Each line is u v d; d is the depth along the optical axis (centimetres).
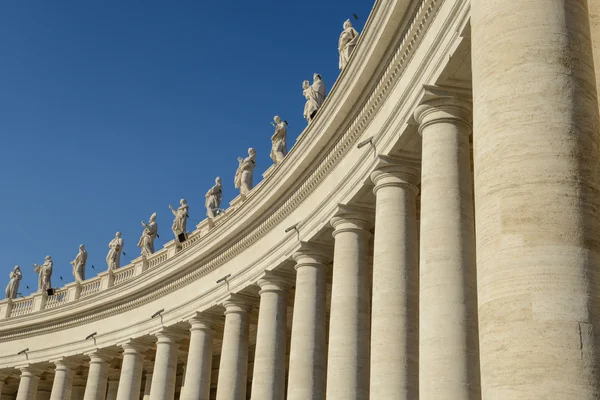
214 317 4250
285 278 3391
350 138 2634
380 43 2183
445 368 1647
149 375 5656
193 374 4097
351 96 2481
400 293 2106
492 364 1055
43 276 6438
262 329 3316
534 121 1118
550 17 1173
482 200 1157
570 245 1040
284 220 3369
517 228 1074
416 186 2281
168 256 5122
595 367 978
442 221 1770
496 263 1088
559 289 1017
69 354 5512
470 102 1883
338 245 2628
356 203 2594
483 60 1231
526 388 989
